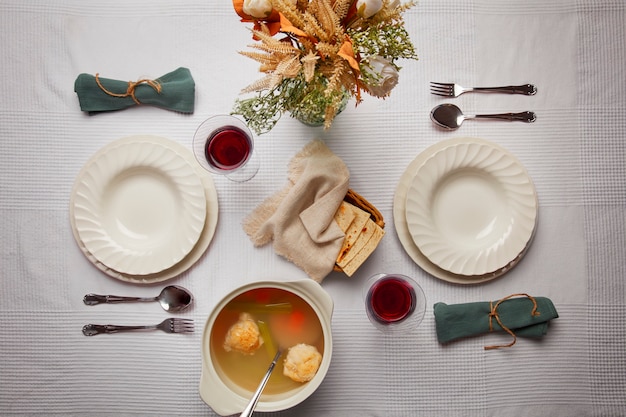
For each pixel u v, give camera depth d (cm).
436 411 119
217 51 122
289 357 110
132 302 119
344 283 119
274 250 118
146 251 116
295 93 98
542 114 123
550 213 122
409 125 121
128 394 119
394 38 91
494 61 123
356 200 117
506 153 117
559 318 121
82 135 121
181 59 122
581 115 123
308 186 114
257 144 120
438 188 118
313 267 115
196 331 119
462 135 122
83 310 120
